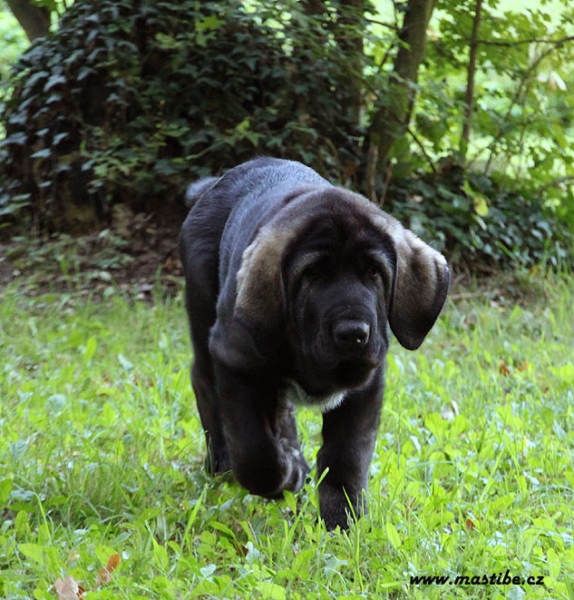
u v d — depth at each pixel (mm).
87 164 8609
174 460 5031
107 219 9055
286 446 4508
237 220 4652
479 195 8906
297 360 4074
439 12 11180
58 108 9039
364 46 9688
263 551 3861
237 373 4129
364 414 4148
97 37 8898
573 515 4289
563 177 9758
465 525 4031
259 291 3938
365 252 3867
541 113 9648
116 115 8906
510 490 4586
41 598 3363
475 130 9734
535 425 5512
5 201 9258
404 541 3820
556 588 3482
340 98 9438
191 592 3434
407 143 9227
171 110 8930
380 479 4469
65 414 5270
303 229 3904
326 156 8945
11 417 5391
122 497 4395
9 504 4316
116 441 4996
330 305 3777
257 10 8398
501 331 7609
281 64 8992
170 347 7078
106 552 3609
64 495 4395
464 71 10156
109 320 7648
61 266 8609
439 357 6953
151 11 8805
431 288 4109
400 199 9328
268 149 8875
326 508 4121
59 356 6871
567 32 9742
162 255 8727
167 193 8906
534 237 9578
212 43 8875
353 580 3715
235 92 8945
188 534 3895
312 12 8859
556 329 7715
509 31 9695
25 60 9242
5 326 7617
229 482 4695
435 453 4871
